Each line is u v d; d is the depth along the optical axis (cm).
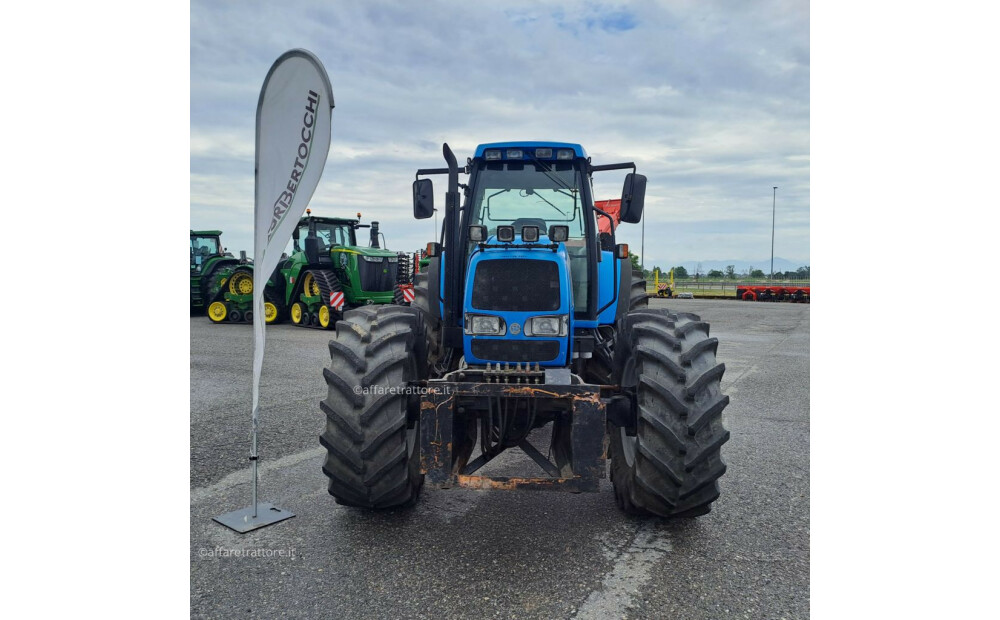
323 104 359
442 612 261
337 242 1491
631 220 435
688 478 314
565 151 440
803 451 495
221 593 275
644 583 286
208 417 579
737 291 2800
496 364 352
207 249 1719
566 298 358
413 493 361
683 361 316
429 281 479
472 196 452
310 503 379
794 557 312
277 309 1451
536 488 312
